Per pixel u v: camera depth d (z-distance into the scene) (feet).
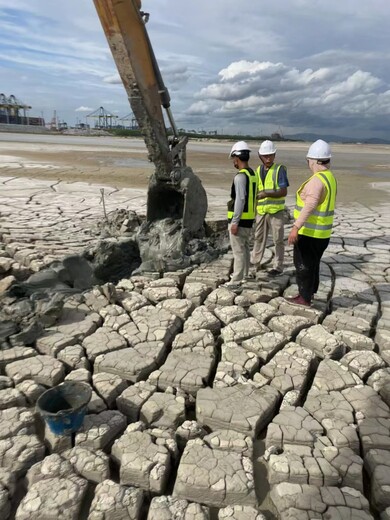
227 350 13.25
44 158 86.17
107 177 60.23
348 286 18.89
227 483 8.38
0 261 20.71
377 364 12.56
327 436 9.90
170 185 22.50
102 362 12.43
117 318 15.16
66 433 9.39
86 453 9.22
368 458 9.31
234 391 11.27
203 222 24.48
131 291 17.95
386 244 26.63
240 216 15.97
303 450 9.36
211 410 10.46
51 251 23.39
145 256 22.63
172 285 18.43
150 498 8.61
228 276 19.36
